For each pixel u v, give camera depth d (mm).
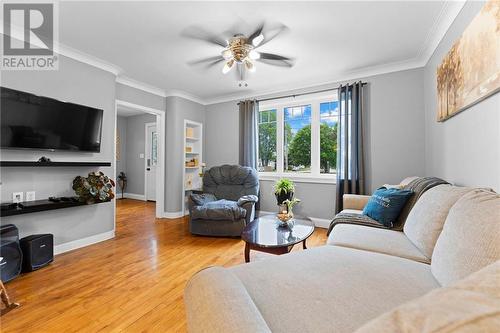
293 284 1032
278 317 827
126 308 1673
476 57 1571
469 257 899
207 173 4215
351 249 1492
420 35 2484
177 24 2295
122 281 2047
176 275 2164
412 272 1160
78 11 2100
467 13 1820
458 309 282
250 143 4289
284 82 3859
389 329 301
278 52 2855
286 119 4266
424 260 1358
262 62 3137
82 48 2756
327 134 3896
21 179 2426
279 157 4273
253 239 2008
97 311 1638
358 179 3373
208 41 2602
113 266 2346
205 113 5000
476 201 1053
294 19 2221
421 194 1968
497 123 1427
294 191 3650
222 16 2174
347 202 2971
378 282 1058
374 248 1529
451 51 1988
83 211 2918
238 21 2246
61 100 2691
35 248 2240
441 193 1477
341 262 1258
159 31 2414
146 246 2918
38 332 1435
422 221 1506
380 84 3332
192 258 2557
